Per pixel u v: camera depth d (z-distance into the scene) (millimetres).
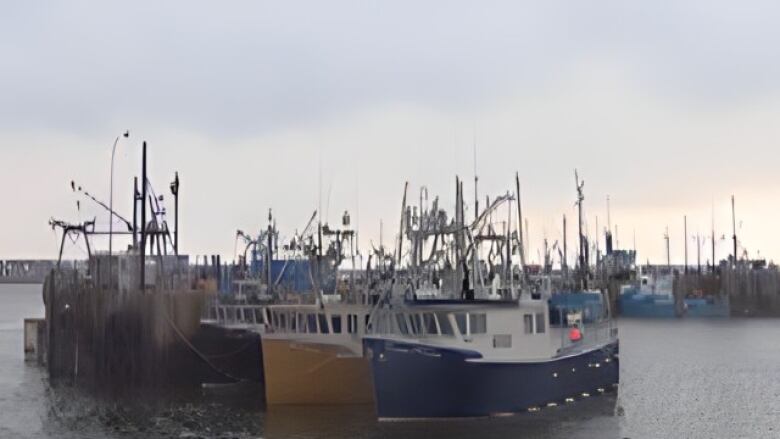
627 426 56250
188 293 76438
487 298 56562
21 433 56938
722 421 59625
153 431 56250
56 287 83500
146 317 75438
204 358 75312
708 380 81812
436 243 63844
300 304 67688
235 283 89188
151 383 74875
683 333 147000
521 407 54500
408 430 51531
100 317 76812
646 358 103062
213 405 64938
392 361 51750
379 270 78312
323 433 52406
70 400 69438
